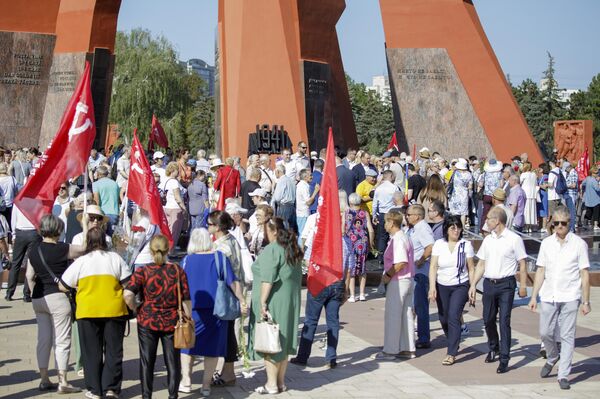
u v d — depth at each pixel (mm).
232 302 8031
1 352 9742
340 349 10250
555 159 25609
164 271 7609
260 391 8133
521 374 9039
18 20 24922
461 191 18672
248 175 17281
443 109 24797
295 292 8297
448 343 9500
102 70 25609
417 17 24906
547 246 8703
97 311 7688
